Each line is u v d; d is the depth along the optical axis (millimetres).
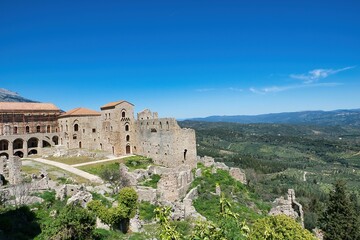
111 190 74562
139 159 112438
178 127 104562
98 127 134000
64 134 140375
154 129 112688
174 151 103312
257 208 87938
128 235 55375
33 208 60250
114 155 120812
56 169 97000
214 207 75812
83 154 123500
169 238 23859
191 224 60688
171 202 72062
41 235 50656
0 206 58125
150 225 60969
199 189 87938
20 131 142375
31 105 151625
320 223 77000
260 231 45625
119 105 123750
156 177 91000
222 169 111562
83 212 50344
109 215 55719
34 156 128125
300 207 80562
